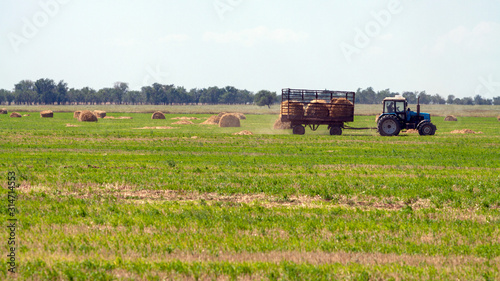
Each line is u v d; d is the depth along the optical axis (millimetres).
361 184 52531
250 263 27547
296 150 90125
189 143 103000
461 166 70250
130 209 40812
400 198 46156
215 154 84312
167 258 28688
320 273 26328
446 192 48469
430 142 108438
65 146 93562
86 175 57500
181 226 35406
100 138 113500
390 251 30500
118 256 28734
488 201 44625
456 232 34688
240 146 97312
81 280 25531
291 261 28031
